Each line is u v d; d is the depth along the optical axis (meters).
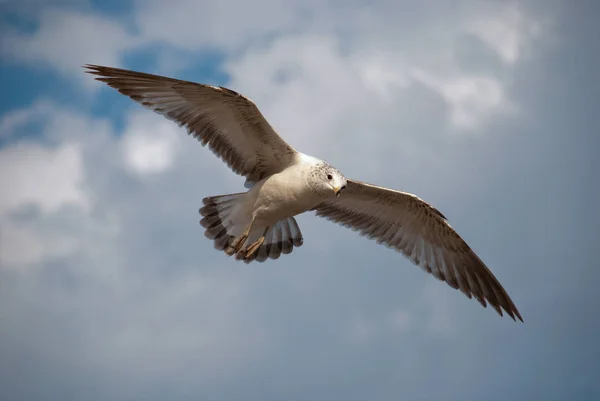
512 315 14.47
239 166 13.25
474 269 14.68
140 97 12.37
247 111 12.38
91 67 12.11
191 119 12.66
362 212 14.75
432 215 14.21
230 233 13.45
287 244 13.99
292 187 12.84
